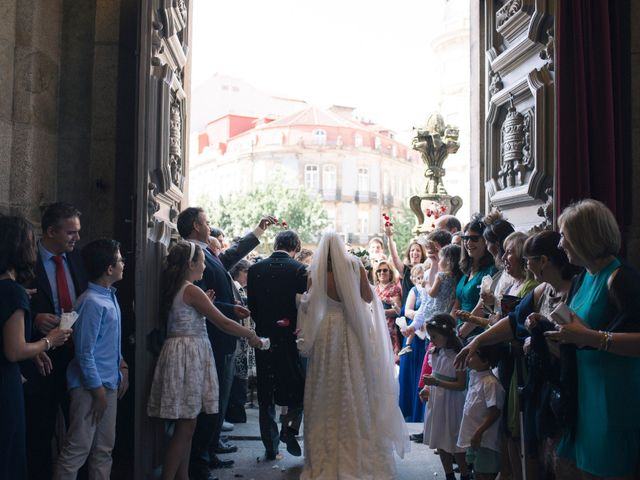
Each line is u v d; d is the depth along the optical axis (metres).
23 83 4.04
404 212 57.81
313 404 4.34
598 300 2.88
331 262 4.45
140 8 3.77
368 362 4.38
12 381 2.93
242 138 61.97
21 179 4.00
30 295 3.34
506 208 5.05
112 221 4.43
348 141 59.56
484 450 3.87
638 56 4.34
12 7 3.98
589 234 2.86
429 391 4.32
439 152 9.21
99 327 3.37
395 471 4.35
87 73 4.46
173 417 3.85
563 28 4.13
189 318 4.02
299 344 4.39
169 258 4.12
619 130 4.29
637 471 2.81
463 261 4.88
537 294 3.41
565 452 3.00
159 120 4.22
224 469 4.81
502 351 3.73
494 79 5.22
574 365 2.92
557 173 4.10
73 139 4.43
